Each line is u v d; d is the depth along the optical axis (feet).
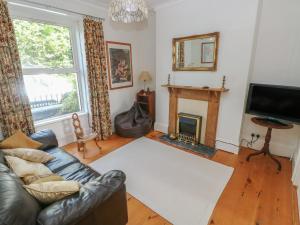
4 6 7.16
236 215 5.87
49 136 7.94
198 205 6.31
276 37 8.55
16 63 7.78
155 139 11.85
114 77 12.53
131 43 13.24
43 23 9.21
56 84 10.34
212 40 9.29
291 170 8.27
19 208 3.05
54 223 3.21
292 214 5.89
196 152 10.02
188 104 11.12
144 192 6.97
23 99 8.25
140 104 14.11
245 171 8.23
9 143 6.57
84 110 11.89
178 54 10.74
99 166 8.77
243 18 8.27
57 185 3.99
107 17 11.31
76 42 10.68
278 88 7.86
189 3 9.75
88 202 3.81
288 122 8.26
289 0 7.97
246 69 8.69
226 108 9.71
